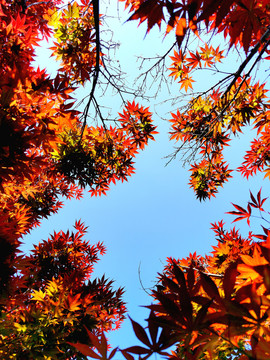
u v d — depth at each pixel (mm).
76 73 4152
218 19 1026
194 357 922
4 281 3377
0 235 3314
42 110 2535
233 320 857
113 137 5340
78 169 5105
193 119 4543
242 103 4262
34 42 3174
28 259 3594
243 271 966
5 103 2314
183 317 906
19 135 2350
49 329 3980
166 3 1084
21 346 3730
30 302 5203
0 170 2469
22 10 4137
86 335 4254
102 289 5359
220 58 3865
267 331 816
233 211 2018
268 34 1967
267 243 943
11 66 2721
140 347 895
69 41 3920
